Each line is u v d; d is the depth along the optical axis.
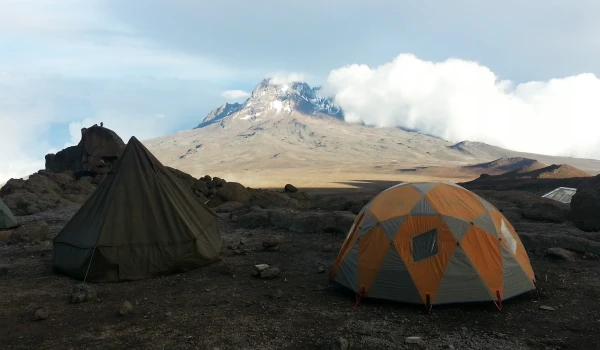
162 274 10.97
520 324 7.43
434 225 8.55
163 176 12.18
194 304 8.70
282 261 12.17
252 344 6.69
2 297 9.30
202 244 11.78
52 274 11.23
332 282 9.96
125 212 11.09
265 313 8.10
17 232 15.59
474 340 6.79
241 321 7.68
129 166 11.73
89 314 8.20
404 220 8.73
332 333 7.11
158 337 7.00
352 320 7.70
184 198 12.38
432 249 8.40
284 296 9.12
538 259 11.34
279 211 17.95
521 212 16.59
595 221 13.62
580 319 7.55
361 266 8.82
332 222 15.73
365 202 19.31
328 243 13.99
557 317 7.68
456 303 8.13
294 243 14.23
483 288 8.15
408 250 8.49
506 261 8.55
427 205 8.84
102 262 10.48
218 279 10.56
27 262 12.55
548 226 14.52
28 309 8.53
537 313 7.91
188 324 7.57
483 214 8.92
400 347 6.57
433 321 7.61
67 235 11.34
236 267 11.57
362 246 8.98
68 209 25.45
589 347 6.47
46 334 7.23
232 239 15.16
